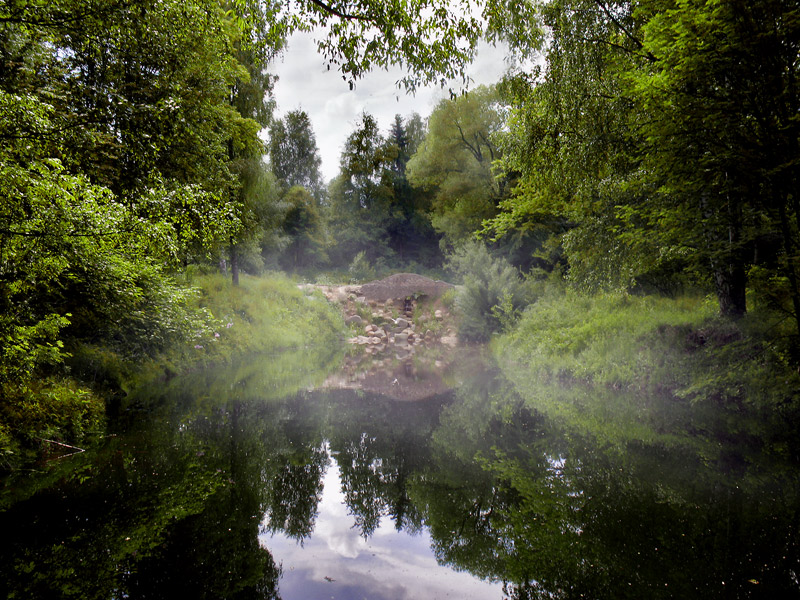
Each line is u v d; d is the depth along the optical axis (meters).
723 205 6.30
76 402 5.87
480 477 4.37
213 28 7.49
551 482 4.16
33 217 3.99
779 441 4.93
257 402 8.00
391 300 21.22
